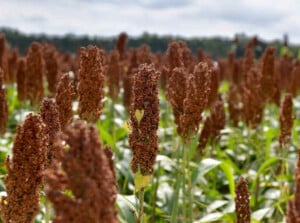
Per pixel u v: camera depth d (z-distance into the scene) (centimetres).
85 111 196
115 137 331
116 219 100
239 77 539
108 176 96
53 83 351
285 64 562
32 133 131
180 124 211
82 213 93
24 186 132
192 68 308
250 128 335
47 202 159
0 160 285
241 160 363
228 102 379
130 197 187
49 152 146
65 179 96
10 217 133
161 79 341
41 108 150
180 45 306
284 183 279
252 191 281
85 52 195
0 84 249
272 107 476
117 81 365
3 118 252
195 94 204
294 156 338
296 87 499
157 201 262
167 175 311
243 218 160
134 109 163
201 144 270
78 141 94
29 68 310
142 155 164
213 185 298
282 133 276
